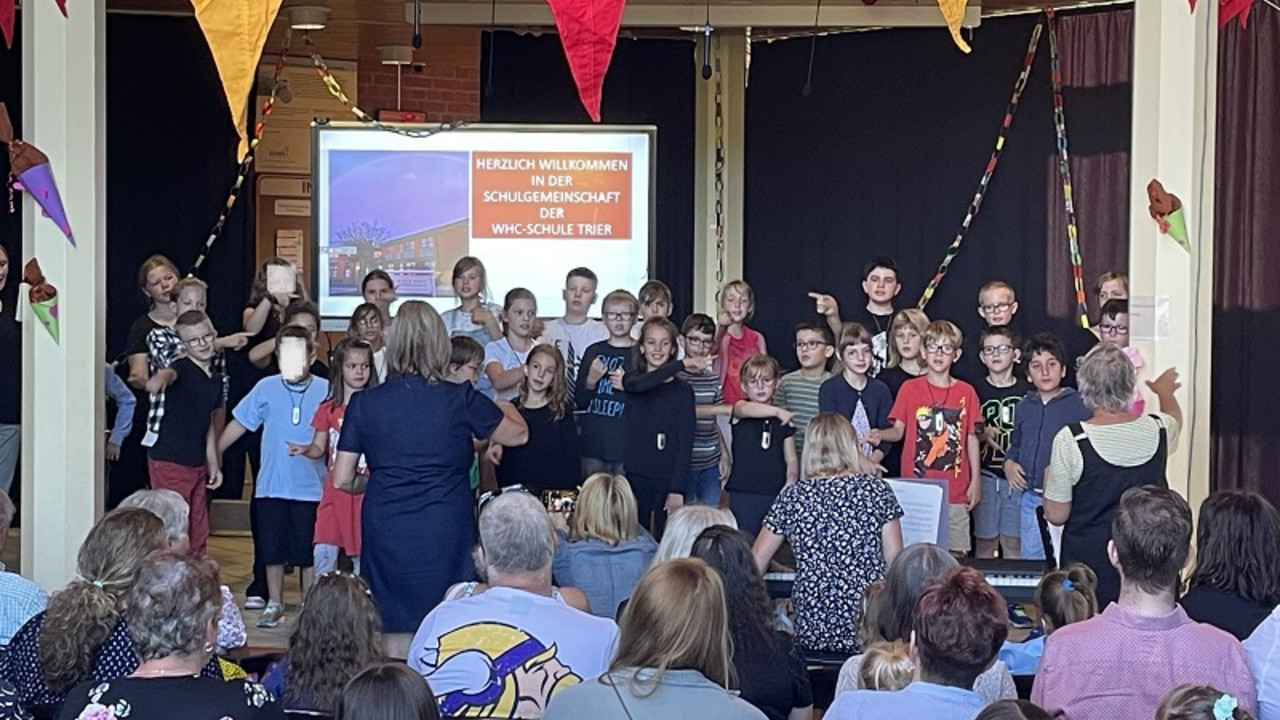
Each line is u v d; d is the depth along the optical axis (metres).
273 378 6.61
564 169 8.69
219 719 2.81
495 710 3.34
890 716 2.79
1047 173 8.91
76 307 5.56
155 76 9.04
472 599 3.50
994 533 6.55
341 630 3.43
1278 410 8.20
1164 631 3.16
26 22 5.52
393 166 8.66
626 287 8.73
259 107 9.23
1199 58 5.90
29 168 5.40
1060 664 3.19
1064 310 8.88
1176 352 5.93
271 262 8.04
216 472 6.64
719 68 9.54
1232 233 8.20
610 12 4.13
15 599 3.82
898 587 3.50
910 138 9.21
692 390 6.39
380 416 4.82
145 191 9.07
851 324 6.49
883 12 8.41
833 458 4.80
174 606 2.92
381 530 4.80
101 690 2.85
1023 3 8.60
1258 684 3.19
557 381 6.36
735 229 9.61
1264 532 3.49
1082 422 4.80
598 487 4.81
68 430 5.57
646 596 2.80
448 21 8.24
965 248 9.13
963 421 6.28
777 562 5.54
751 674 3.57
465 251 8.69
